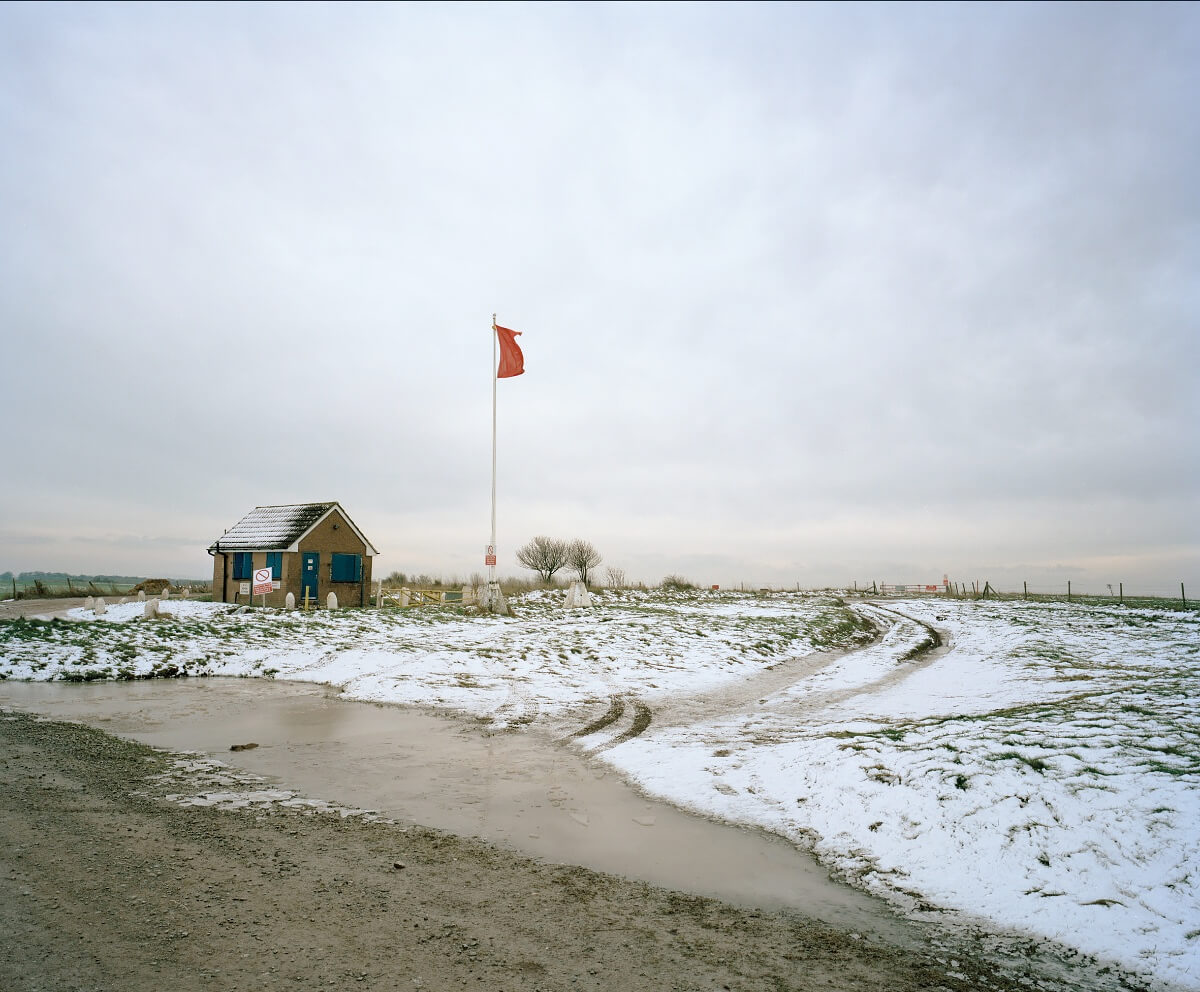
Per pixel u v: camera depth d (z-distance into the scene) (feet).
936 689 52.01
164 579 139.54
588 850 23.24
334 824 24.63
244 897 18.39
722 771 31.99
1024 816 23.39
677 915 18.79
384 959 15.64
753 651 70.85
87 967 14.57
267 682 55.01
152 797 26.63
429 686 51.42
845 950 17.25
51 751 32.55
